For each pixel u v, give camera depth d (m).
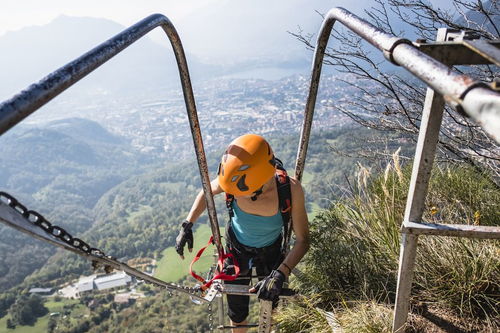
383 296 2.53
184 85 1.93
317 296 2.71
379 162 3.64
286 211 2.28
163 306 71.06
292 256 2.24
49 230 1.03
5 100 0.71
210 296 2.41
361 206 2.98
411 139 3.81
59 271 116.88
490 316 2.17
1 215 0.76
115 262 1.45
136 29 1.21
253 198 2.28
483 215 2.76
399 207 2.87
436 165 3.43
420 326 2.23
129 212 172.50
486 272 2.26
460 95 0.60
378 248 2.72
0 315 92.75
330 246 2.84
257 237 2.43
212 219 2.41
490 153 3.30
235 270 2.47
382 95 3.49
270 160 2.16
